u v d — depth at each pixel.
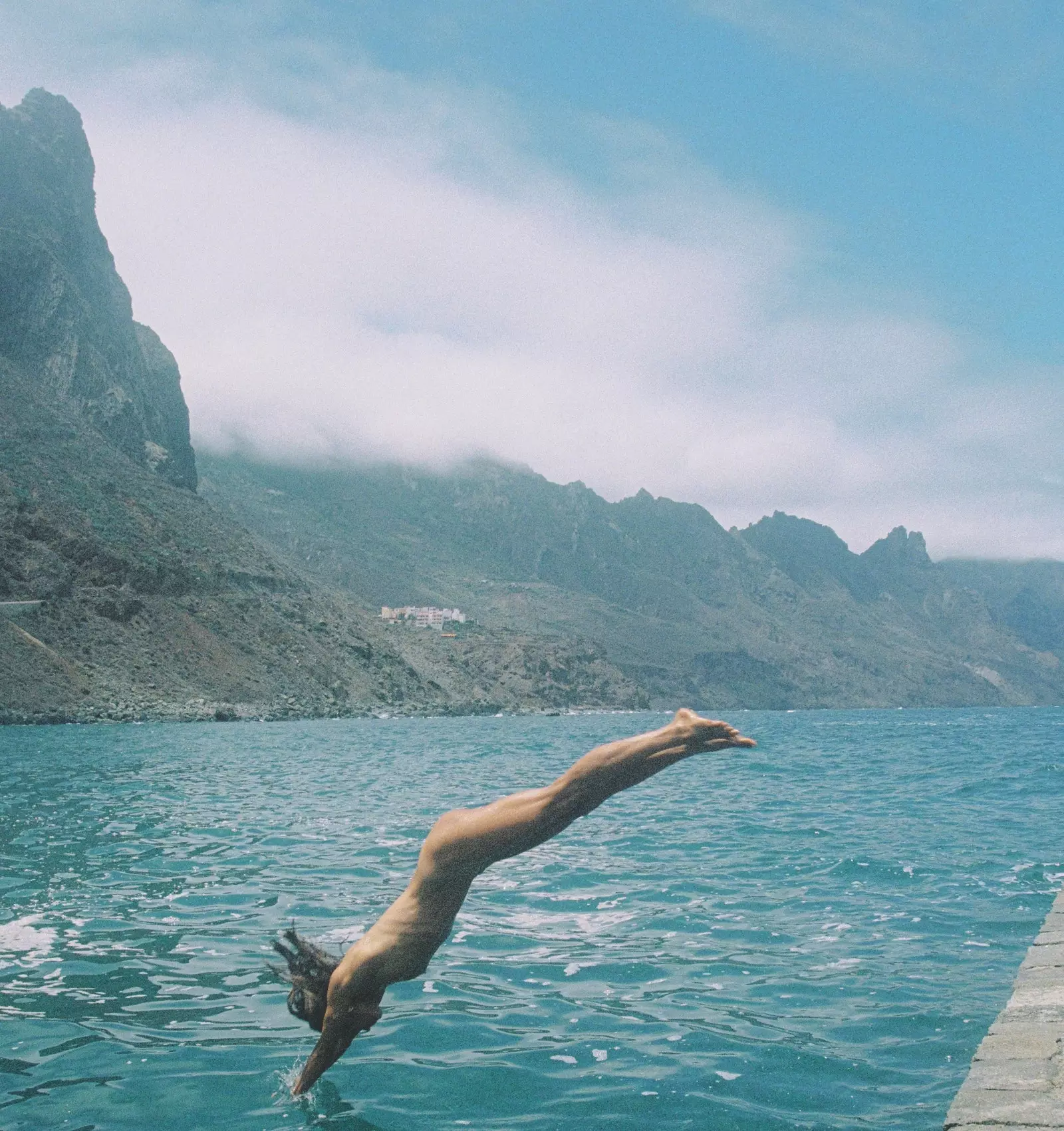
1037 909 13.26
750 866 16.92
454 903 5.35
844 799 28.53
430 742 73.44
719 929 12.42
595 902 13.98
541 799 5.06
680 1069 7.81
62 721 88.88
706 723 4.90
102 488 152.50
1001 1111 5.66
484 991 9.93
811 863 17.09
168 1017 8.86
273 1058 7.94
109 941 11.41
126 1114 6.82
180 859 17.03
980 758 49.44
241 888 14.48
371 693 154.25
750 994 9.79
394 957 5.40
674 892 14.63
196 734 75.44
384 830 21.22
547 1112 6.97
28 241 184.88
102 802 25.84
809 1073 7.71
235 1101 7.09
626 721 196.38
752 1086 7.45
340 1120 6.78
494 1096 7.25
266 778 35.34
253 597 155.50
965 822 22.69
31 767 38.47
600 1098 7.21
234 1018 8.85
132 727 85.81
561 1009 9.35
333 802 27.31
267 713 116.12
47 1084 7.36
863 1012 9.20
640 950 11.44
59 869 15.93
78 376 179.25
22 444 149.25
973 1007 9.27
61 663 102.12
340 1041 5.86
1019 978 8.71
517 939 11.94
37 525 124.12
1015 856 17.52
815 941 11.82
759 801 28.19
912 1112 6.96
